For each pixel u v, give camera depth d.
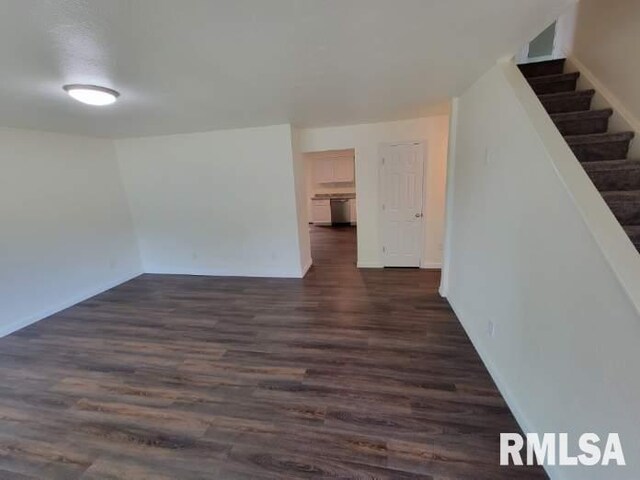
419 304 3.47
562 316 1.38
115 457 1.73
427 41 1.66
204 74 2.02
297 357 2.59
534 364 1.64
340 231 7.88
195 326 3.22
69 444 1.83
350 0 1.23
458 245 3.09
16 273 3.33
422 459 1.63
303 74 2.10
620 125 2.48
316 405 2.04
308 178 8.73
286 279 4.52
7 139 3.26
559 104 2.86
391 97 2.86
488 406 1.96
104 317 3.53
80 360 2.69
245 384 2.28
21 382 2.42
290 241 4.46
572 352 1.31
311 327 3.08
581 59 3.05
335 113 3.47
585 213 1.22
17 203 3.35
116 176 4.62
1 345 2.99
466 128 2.77
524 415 1.76
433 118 4.09
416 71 2.16
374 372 2.34
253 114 3.32
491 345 2.24
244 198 4.44
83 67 1.80
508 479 1.51
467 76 2.33
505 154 1.95
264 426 1.89
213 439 1.82
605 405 1.12
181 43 1.56
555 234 1.42
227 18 1.33
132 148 4.57
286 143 4.07
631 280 1.01
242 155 4.27
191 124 3.68
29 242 3.46
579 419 1.28
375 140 4.33
